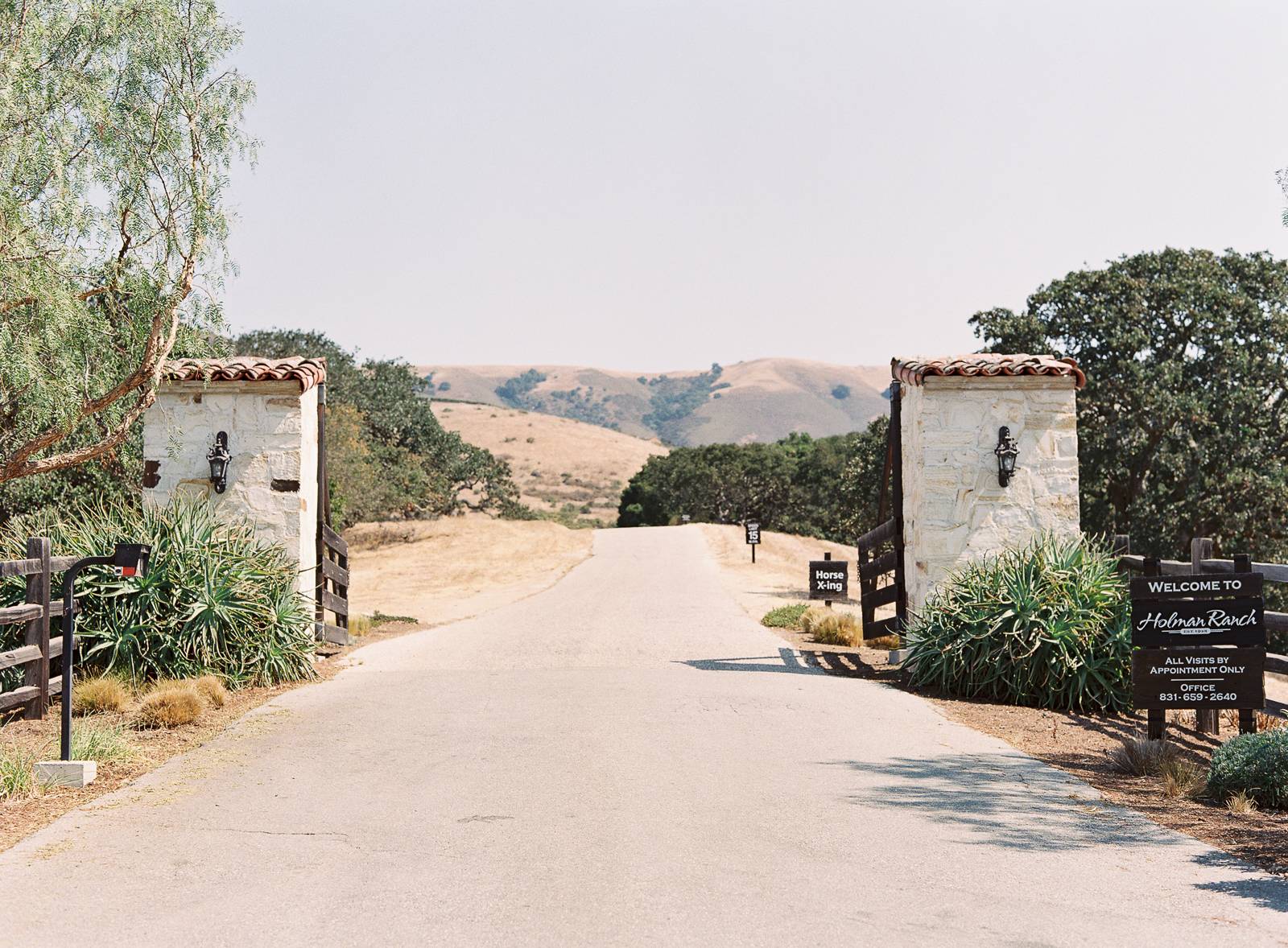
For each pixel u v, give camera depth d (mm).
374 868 5512
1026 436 13367
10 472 10820
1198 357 28047
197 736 8969
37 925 4730
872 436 34750
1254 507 26234
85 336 10758
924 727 9570
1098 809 6816
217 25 11398
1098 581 11430
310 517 14695
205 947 4465
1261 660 8852
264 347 56719
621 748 8477
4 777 6957
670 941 4492
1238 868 5566
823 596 19406
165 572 10922
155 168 10914
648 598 23594
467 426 136625
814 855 5730
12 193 9750
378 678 12438
